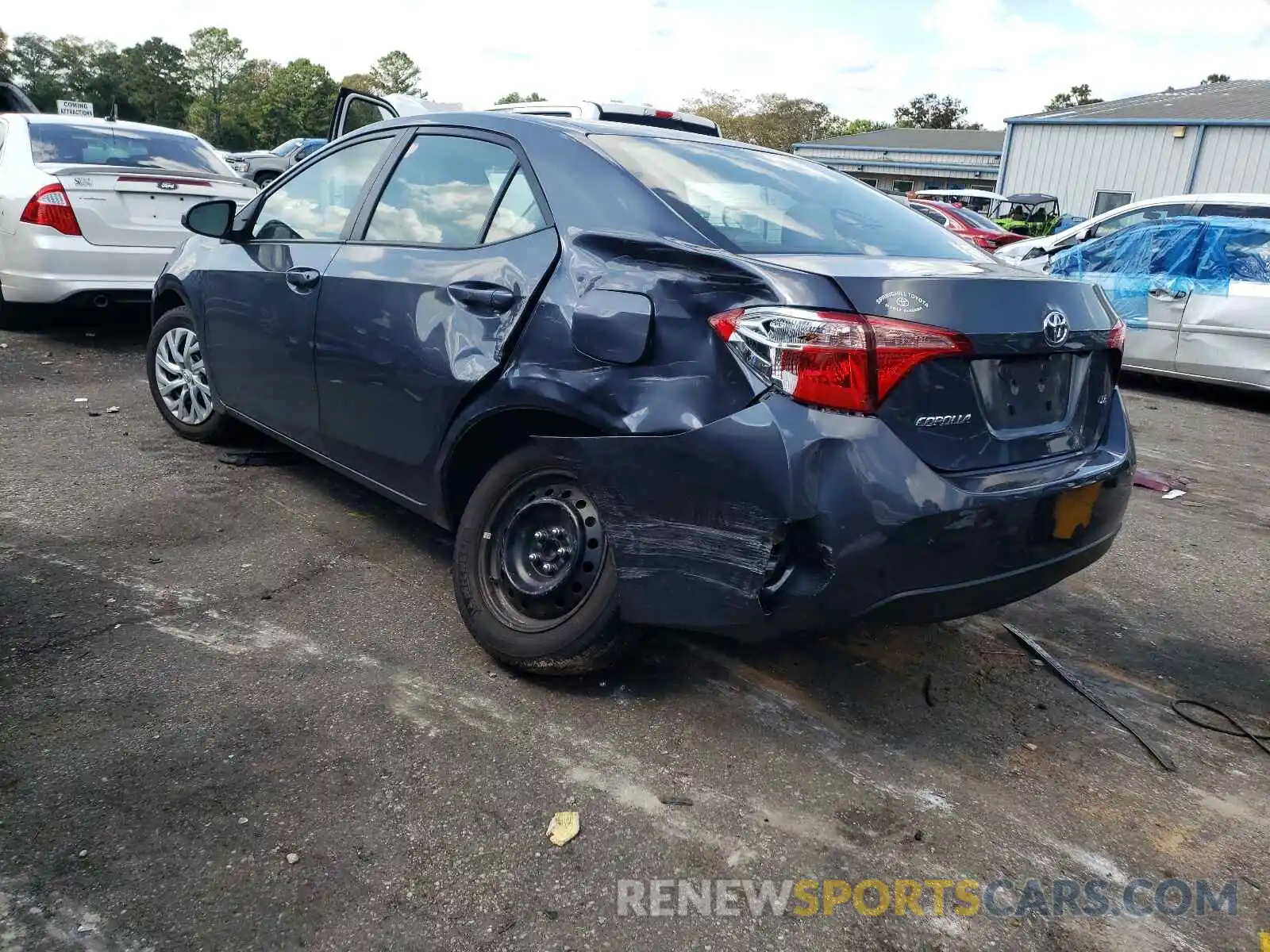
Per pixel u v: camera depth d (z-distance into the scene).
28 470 4.60
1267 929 2.23
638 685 3.07
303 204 4.10
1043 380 2.73
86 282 6.77
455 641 3.27
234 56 106.94
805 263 2.53
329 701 2.87
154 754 2.56
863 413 2.35
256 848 2.25
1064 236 10.44
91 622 3.22
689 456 2.49
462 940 2.04
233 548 3.90
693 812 2.50
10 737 2.58
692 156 3.23
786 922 2.16
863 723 2.97
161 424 5.47
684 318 2.53
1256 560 4.57
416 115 3.75
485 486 3.08
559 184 3.02
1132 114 30.23
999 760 2.83
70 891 2.09
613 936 2.08
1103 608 3.95
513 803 2.48
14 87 12.60
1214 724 3.11
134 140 7.76
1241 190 28.20
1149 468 6.13
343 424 3.68
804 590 2.43
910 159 49.03
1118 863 2.43
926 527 2.37
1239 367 7.88
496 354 2.94
